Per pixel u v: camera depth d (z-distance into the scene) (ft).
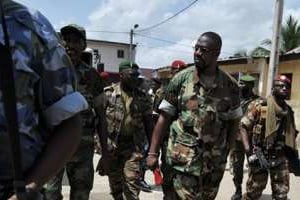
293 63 57.62
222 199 24.12
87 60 15.87
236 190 23.73
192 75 13.16
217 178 13.38
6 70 5.31
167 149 13.33
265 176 19.56
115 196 19.26
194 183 12.94
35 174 5.61
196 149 12.92
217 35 13.01
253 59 63.87
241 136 19.60
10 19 5.44
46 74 5.69
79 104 5.92
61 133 5.86
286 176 19.34
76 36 14.33
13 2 5.58
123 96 18.67
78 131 6.00
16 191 5.36
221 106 13.09
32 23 5.59
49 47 5.70
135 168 18.43
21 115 5.46
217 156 13.19
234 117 13.44
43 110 5.79
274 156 19.24
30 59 5.50
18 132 5.36
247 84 23.45
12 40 5.40
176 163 13.03
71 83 5.96
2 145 5.41
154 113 20.76
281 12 42.65
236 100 13.41
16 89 5.39
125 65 18.98
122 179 18.67
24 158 5.57
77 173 14.69
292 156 19.54
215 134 13.07
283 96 19.26
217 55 13.00
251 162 19.31
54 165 5.73
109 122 18.35
